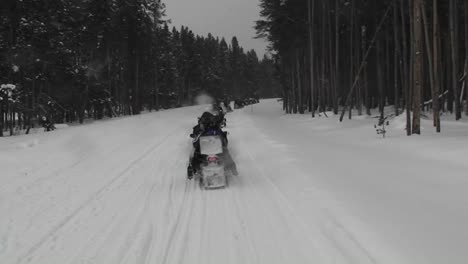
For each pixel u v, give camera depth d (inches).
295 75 1676.9
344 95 1480.1
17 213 260.1
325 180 307.0
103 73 1726.1
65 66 1294.3
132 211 262.2
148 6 1819.6
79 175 374.6
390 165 364.8
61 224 238.5
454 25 765.3
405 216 217.5
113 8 1619.1
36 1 1023.0
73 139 647.1
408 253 171.3
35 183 340.8
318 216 228.4
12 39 1003.3
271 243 199.0
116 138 673.0
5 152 487.5
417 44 538.3
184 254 192.1
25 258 192.5
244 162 427.8
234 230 220.5
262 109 2258.9
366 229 200.8
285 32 1432.1
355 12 1068.5
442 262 161.3
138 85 2081.7
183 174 379.6
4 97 952.9
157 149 547.5
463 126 637.9
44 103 1203.2
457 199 246.8
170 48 2851.9
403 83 987.3
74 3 1350.9
